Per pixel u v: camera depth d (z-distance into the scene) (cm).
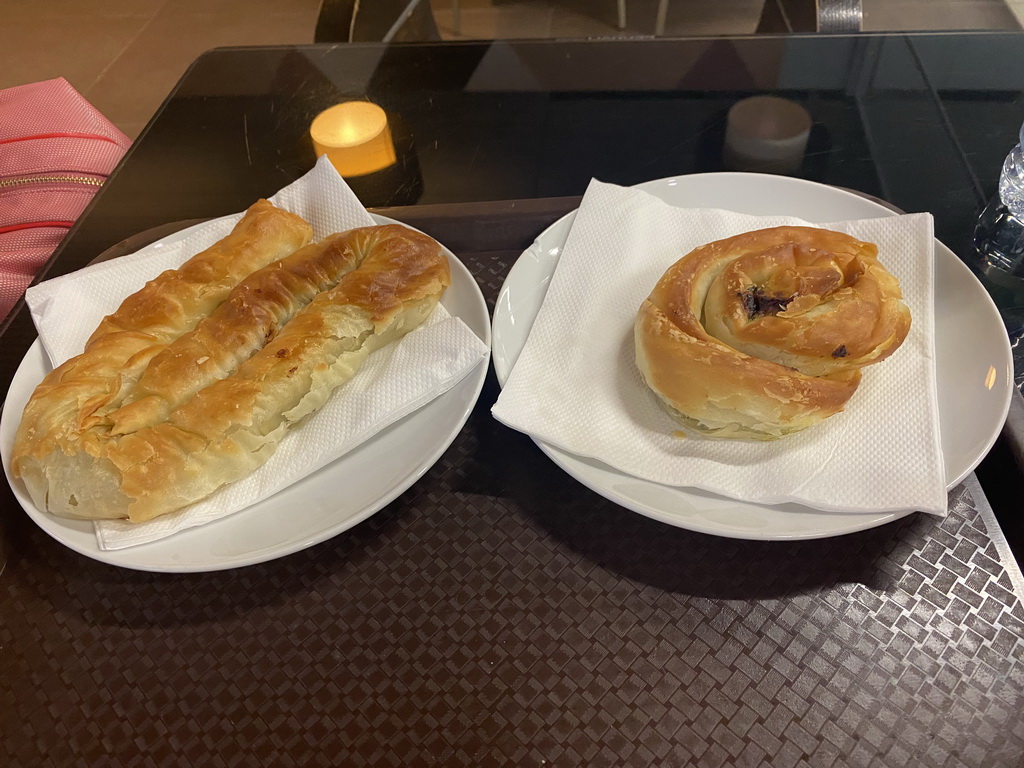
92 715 27
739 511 29
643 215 40
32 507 31
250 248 39
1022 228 41
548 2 103
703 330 34
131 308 36
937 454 29
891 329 32
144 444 31
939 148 46
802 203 41
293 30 110
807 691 26
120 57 110
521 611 29
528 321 38
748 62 52
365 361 36
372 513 30
